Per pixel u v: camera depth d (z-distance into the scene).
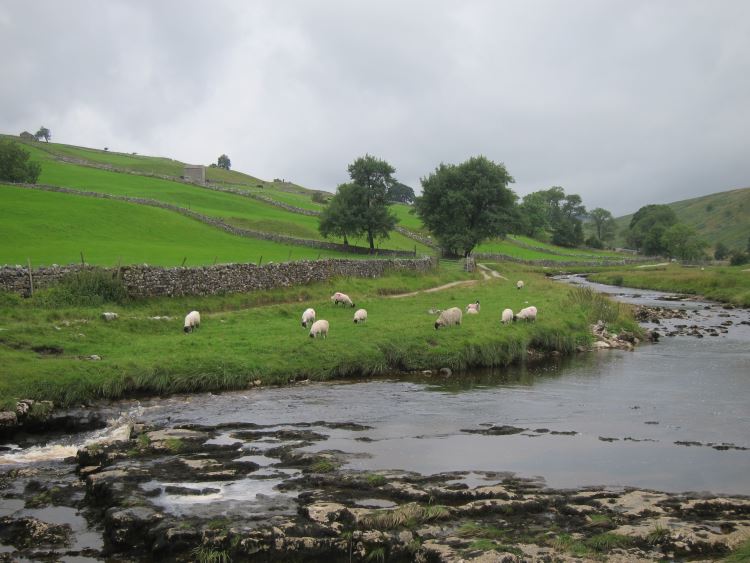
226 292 37.28
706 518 11.98
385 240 100.25
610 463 15.31
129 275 32.72
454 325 32.59
